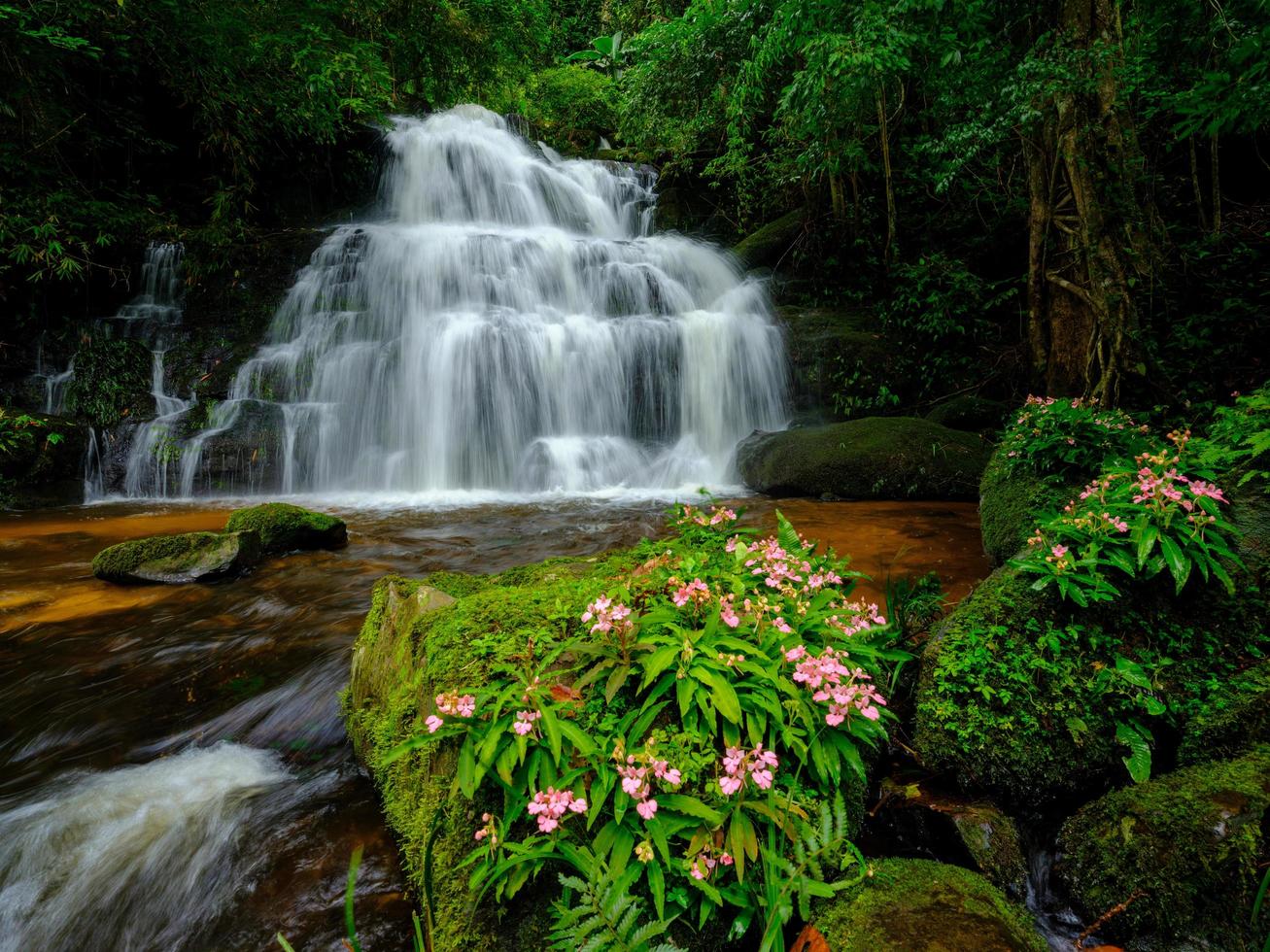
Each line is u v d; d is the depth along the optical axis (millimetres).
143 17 10266
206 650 3998
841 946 1699
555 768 1876
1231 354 7680
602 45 20109
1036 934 1805
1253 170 10883
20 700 3443
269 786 2850
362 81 13578
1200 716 2328
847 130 10180
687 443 11453
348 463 10664
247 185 12805
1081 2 6156
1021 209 10641
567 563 3754
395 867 2357
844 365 10992
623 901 1580
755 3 7391
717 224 16844
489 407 10734
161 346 11023
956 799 2344
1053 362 8141
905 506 7469
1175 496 2619
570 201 17422
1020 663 2492
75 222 10109
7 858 2459
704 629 2176
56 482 9242
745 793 1893
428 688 2355
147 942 2186
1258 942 1729
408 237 12242
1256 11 5605
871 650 2434
